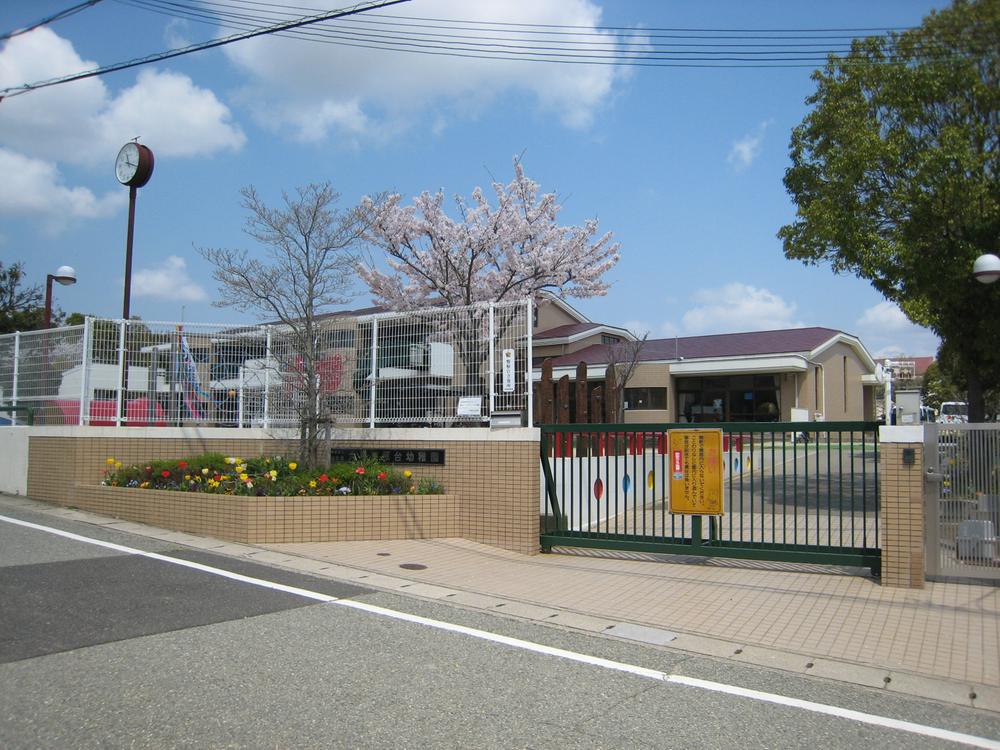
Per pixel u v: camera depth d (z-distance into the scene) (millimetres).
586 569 8562
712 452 8688
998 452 7648
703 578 8141
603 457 13336
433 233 23688
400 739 3943
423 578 7820
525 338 9906
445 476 10141
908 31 12086
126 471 10875
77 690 4445
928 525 7797
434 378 10516
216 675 4777
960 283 11461
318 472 10039
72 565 7590
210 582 7180
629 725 4258
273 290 11094
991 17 11336
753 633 6215
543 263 23719
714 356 33969
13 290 23500
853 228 11906
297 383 11172
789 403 32875
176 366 11953
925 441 7816
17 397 12922
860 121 11984
